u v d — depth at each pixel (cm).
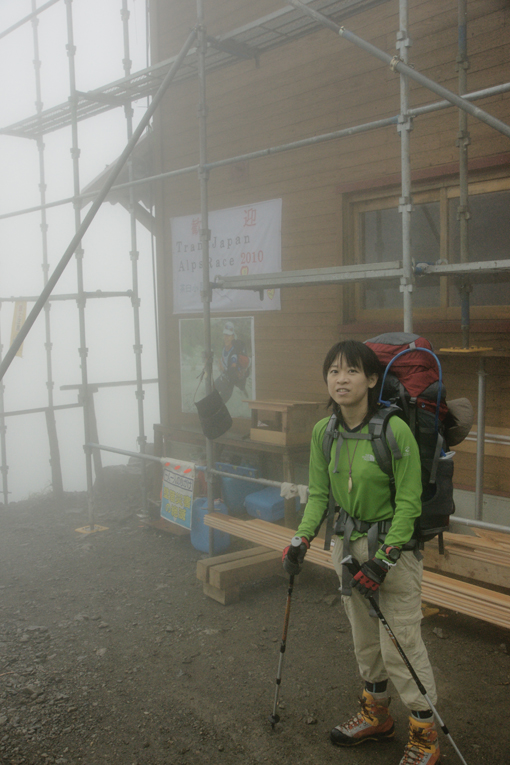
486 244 499
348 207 577
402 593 261
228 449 636
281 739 297
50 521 690
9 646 393
